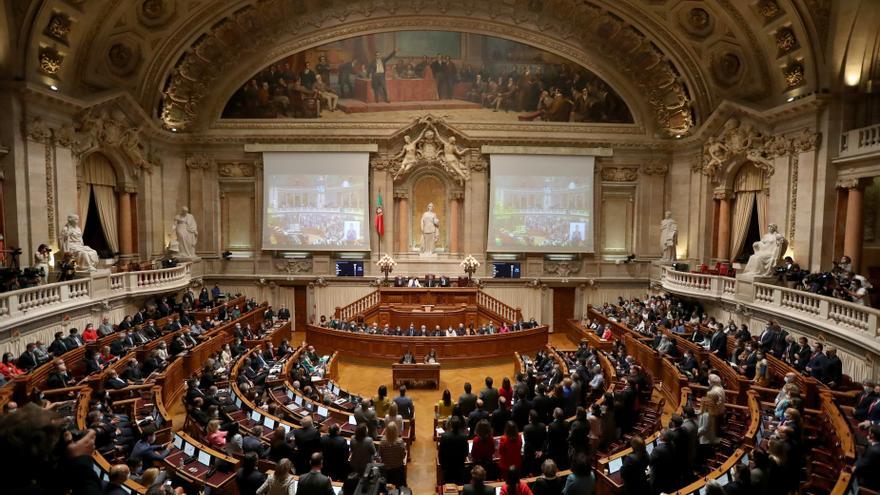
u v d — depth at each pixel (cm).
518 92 2583
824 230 1791
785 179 1939
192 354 1545
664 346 1658
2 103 1672
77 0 1808
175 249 2400
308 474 626
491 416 987
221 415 1093
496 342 1941
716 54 2247
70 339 1449
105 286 1811
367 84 2553
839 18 1692
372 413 996
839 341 1349
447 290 2381
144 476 648
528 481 735
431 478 1057
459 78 2572
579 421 822
